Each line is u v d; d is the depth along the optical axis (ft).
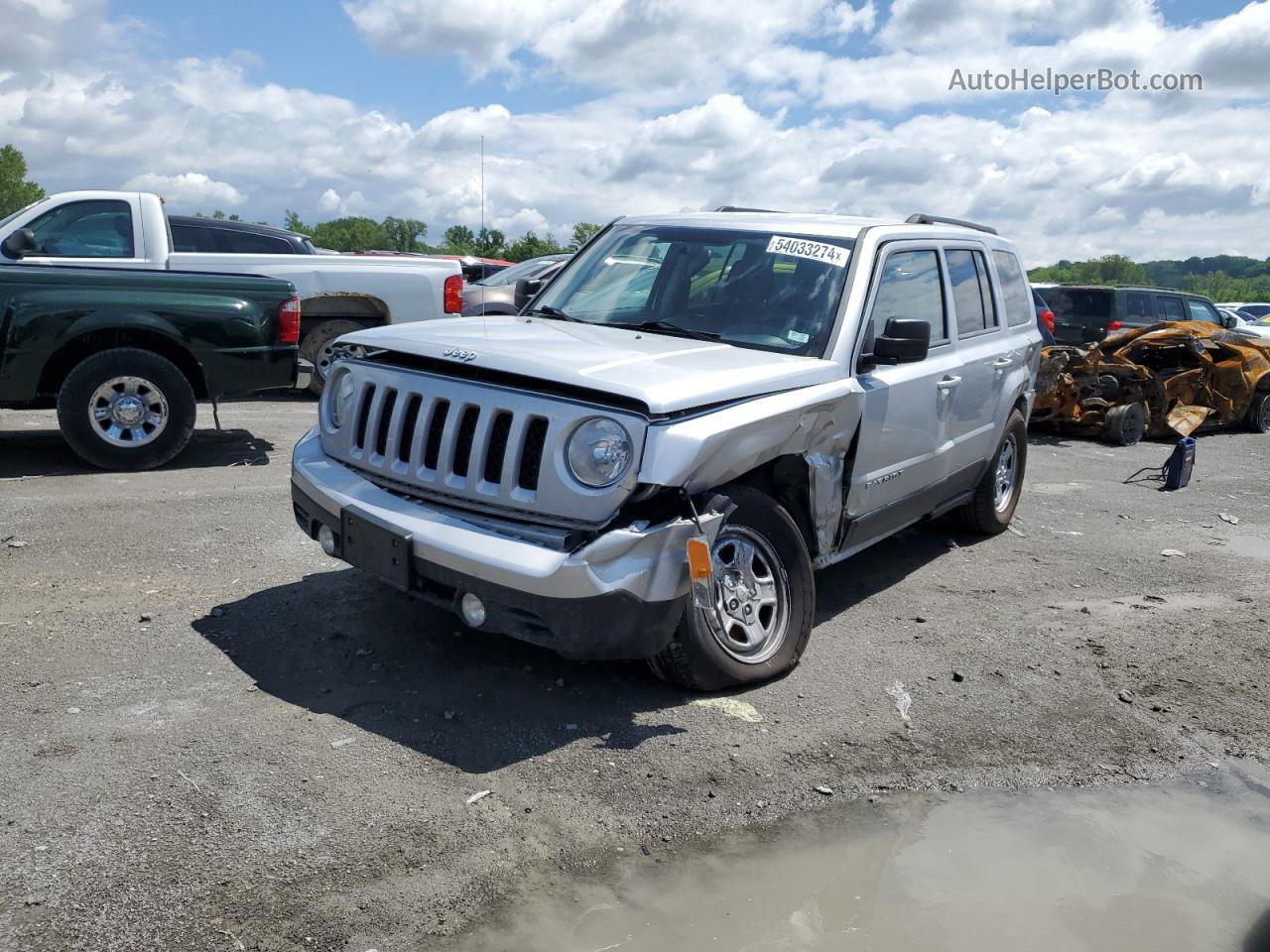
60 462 25.77
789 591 14.76
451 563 12.33
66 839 9.83
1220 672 16.26
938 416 18.69
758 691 14.38
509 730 12.67
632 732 12.85
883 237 17.74
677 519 12.38
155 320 25.16
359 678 13.78
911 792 12.14
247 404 37.42
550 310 17.87
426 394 13.50
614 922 9.41
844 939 9.41
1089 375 41.22
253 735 12.09
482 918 9.31
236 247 37.52
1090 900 10.28
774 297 16.42
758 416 13.12
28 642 14.33
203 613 15.76
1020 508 27.66
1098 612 18.93
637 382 12.35
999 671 15.74
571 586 11.70
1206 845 11.44
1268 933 9.89
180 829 10.14
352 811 10.68
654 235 18.30
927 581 20.25
